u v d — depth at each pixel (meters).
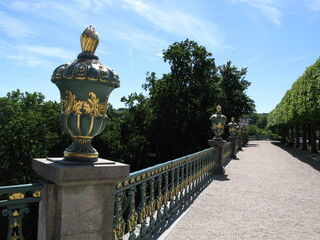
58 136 31.45
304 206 6.71
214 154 11.38
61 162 2.41
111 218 2.62
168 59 35.81
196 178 8.03
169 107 33.62
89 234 2.51
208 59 35.25
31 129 28.81
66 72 2.34
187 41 36.22
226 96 41.28
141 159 37.31
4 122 32.09
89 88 2.38
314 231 5.01
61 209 2.38
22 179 28.22
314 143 25.16
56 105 35.19
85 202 2.48
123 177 2.59
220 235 4.69
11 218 2.33
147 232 4.39
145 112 37.66
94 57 2.58
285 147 33.88
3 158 27.30
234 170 12.64
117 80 2.54
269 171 12.59
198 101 35.84
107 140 36.69
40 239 2.47
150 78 38.44
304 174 11.92
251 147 32.72
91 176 2.39
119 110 43.62
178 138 35.31
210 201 6.95
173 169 5.64
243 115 50.47
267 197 7.55
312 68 19.59
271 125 53.59
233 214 5.91
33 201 2.44
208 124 33.91
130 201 3.71
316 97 17.95
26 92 37.69
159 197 4.87
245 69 47.91
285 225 5.31
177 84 34.81
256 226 5.21
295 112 24.83
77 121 2.42
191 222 5.29
